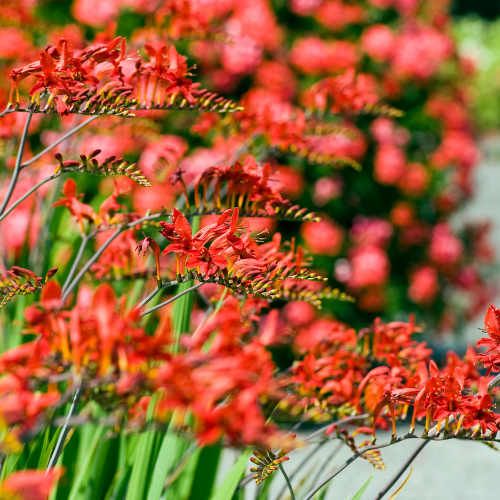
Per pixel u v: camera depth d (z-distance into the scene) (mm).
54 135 3377
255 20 4469
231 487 1617
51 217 2682
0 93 2520
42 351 889
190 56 4508
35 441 1635
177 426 854
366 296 4816
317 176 4723
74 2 4633
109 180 4027
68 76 1407
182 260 1348
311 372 1735
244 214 1678
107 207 1701
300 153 2361
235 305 1315
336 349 1934
